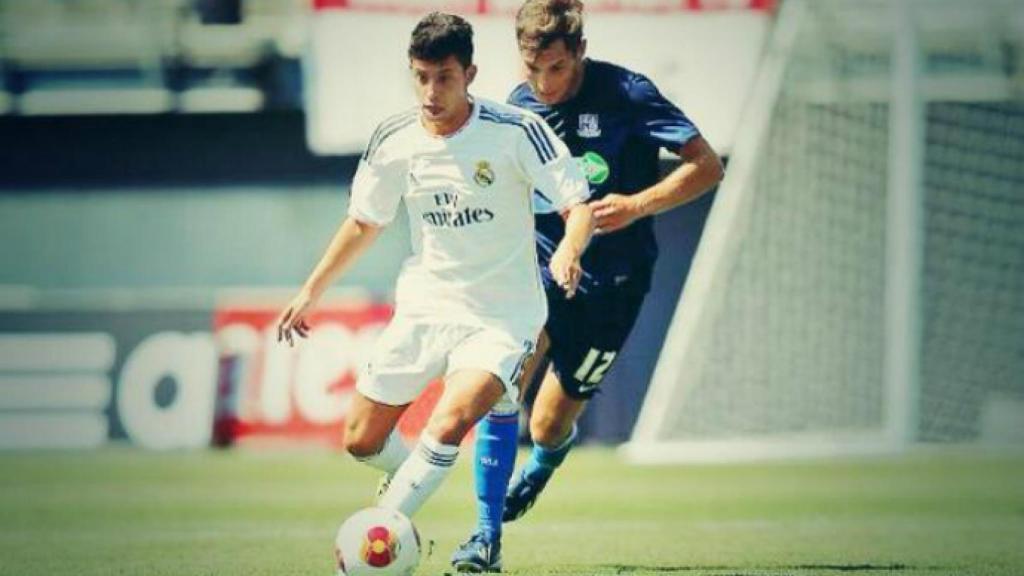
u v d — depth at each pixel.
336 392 46.62
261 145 53.81
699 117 48.28
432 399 43.62
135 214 54.06
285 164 53.69
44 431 47.62
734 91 48.28
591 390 23.45
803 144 49.19
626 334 23.41
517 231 19.05
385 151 19.12
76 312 47.88
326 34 48.69
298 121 53.72
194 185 53.97
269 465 43.25
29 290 53.97
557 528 29.53
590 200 22.58
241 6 55.75
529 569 22.67
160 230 53.91
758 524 30.36
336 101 48.75
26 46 56.12
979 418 49.69
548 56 21.33
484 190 18.70
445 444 18.00
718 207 48.62
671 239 48.69
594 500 35.38
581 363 23.19
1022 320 50.03
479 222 18.81
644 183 22.88
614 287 23.03
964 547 26.44
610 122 22.25
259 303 47.38
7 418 47.66
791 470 43.38
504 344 18.59
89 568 24.11
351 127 48.72
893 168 48.34
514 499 23.56
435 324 18.94
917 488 38.22
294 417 46.81
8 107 54.62
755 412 48.09
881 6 49.88
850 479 40.59
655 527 29.75
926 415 49.47
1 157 54.50
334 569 23.33
